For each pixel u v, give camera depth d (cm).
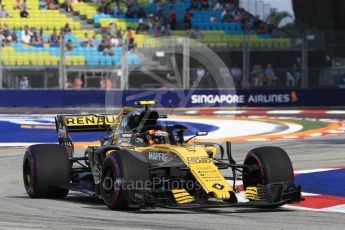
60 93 8469
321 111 8325
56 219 2242
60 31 9206
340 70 9056
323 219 2266
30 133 5931
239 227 2080
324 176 3456
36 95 8444
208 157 2400
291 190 2386
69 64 8938
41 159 2739
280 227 2089
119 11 10175
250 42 9488
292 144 5094
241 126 6512
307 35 9231
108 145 2627
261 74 8981
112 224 2127
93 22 10019
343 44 9138
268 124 6725
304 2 11688
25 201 2714
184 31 9788
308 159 4222
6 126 6431
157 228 2053
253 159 2500
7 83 8481
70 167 2886
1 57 8481
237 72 8969
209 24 10256
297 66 9006
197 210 2419
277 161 2431
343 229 2075
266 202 2334
